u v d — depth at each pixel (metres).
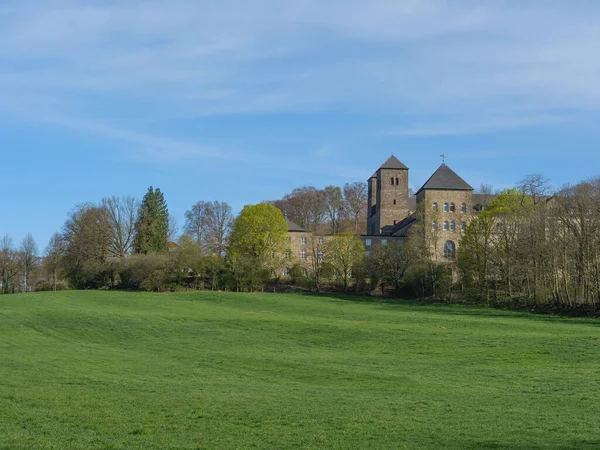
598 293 75.19
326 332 57.66
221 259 116.31
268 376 35.81
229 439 19.53
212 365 40.12
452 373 36.09
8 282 130.75
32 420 22.23
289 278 120.94
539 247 81.81
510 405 25.56
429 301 97.31
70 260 116.19
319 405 25.53
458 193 129.50
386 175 144.88
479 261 96.25
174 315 70.69
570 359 40.69
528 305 83.81
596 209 77.00
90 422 21.97
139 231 121.69
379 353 46.22
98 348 49.59
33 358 42.72
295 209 172.12
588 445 18.05
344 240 114.69
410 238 107.31
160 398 27.00
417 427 21.09
